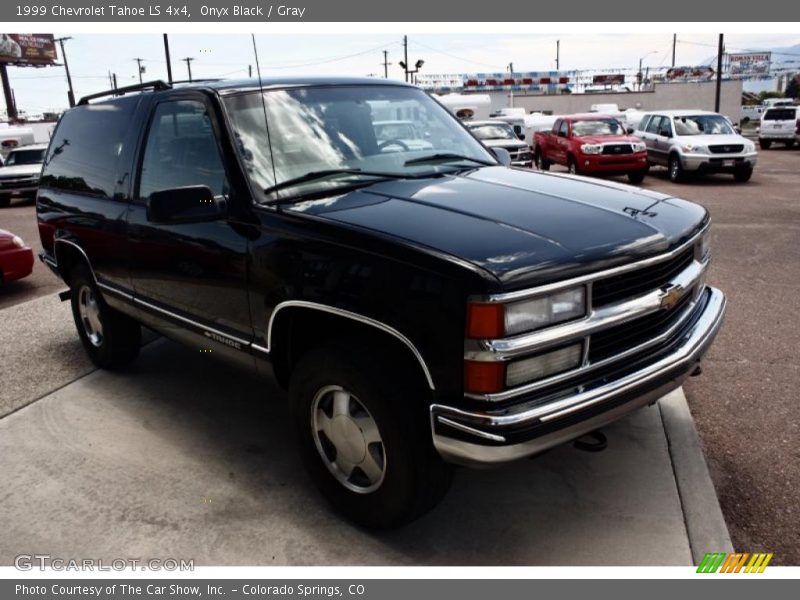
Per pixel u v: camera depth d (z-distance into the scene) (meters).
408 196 3.12
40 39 58.75
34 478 3.60
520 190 3.27
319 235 2.85
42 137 33.31
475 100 28.53
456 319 2.41
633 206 3.14
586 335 2.56
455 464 2.58
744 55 83.88
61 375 5.00
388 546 2.96
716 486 3.28
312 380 3.00
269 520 3.17
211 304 3.50
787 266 7.62
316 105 3.72
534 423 2.42
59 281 8.80
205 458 3.74
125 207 4.12
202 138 3.55
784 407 4.05
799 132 27.16
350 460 3.01
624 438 3.70
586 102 49.12
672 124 17.89
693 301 3.26
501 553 2.87
